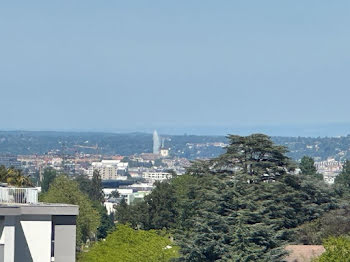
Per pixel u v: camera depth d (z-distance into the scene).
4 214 88.38
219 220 164.12
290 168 199.62
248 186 175.62
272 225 165.38
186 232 169.25
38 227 93.00
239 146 198.88
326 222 193.50
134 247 170.88
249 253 161.62
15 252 92.19
